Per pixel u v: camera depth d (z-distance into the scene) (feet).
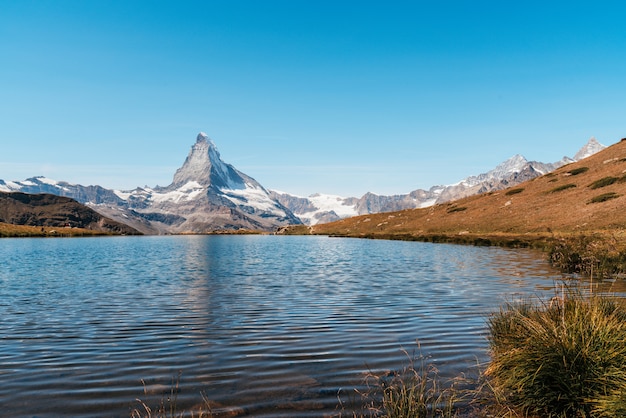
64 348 45.70
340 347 45.24
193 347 45.83
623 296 60.64
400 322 56.54
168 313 64.44
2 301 75.92
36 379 36.24
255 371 38.04
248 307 69.05
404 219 465.06
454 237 289.12
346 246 276.41
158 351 44.50
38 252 244.42
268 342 47.60
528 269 116.16
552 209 311.88
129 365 39.93
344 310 65.72
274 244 336.49
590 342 29.40
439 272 117.50
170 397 32.40
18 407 30.60
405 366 38.73
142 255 215.10
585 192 321.52
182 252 240.53
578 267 107.14
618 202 266.98
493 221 337.31
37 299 77.97
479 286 88.07
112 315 63.05
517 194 395.14
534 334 32.68
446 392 32.60
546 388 28.96
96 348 45.68
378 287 90.99
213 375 37.14
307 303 72.33
